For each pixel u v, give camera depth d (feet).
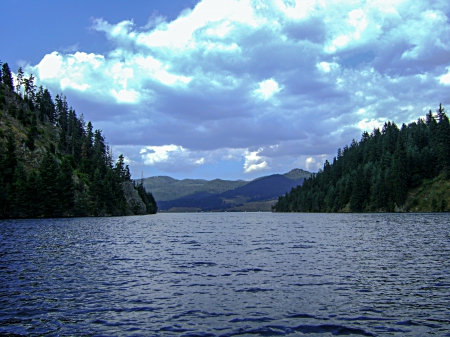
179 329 48.03
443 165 554.46
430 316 52.70
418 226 243.19
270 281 76.54
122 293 66.95
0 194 419.33
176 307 58.03
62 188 492.54
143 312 55.57
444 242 146.51
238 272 86.84
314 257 111.04
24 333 46.83
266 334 46.16
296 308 57.06
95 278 80.48
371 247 135.03
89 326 49.47
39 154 555.28
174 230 266.36
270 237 188.65
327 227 266.36
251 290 68.69
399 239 161.99
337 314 53.93
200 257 113.29
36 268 93.09
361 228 242.37
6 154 469.98
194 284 74.08
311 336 45.42
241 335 45.85
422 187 560.61
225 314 54.34
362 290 68.08
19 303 60.54
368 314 53.83
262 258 109.81
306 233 212.23
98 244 153.58
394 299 61.77
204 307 57.88
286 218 523.29
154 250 132.87
